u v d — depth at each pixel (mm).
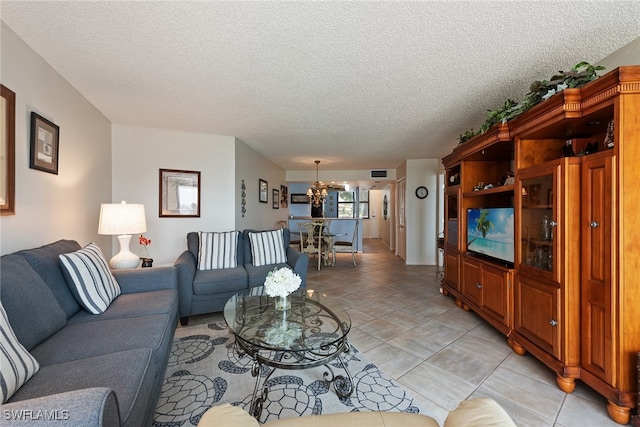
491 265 2451
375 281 4383
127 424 884
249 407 1524
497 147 2551
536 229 1980
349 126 3465
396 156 5406
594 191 1550
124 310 1754
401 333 2469
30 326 1268
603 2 1369
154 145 3559
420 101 2668
